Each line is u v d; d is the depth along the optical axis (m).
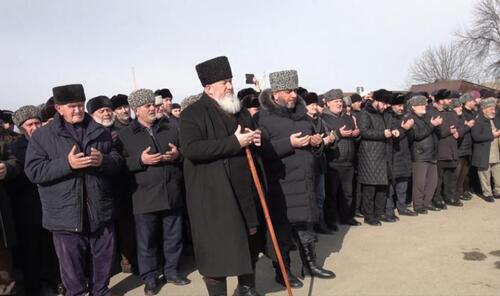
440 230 5.31
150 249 3.97
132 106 4.07
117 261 4.68
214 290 3.10
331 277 3.97
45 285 4.29
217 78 3.09
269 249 3.37
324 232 5.41
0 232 3.16
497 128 7.04
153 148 3.94
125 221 4.43
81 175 3.29
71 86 3.30
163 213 4.05
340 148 5.54
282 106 3.90
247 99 5.03
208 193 2.99
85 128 3.47
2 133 4.06
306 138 3.64
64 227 3.25
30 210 3.88
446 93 6.70
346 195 5.73
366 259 4.43
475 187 7.52
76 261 3.38
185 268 4.58
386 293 3.61
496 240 4.86
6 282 3.16
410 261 4.32
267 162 3.73
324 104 5.89
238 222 2.97
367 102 5.76
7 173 3.26
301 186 3.73
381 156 5.55
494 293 3.53
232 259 2.92
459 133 6.52
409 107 6.27
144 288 4.02
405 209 6.18
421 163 6.09
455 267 4.11
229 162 3.03
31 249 3.95
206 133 3.04
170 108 5.99
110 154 3.58
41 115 4.30
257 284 3.96
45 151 3.29
